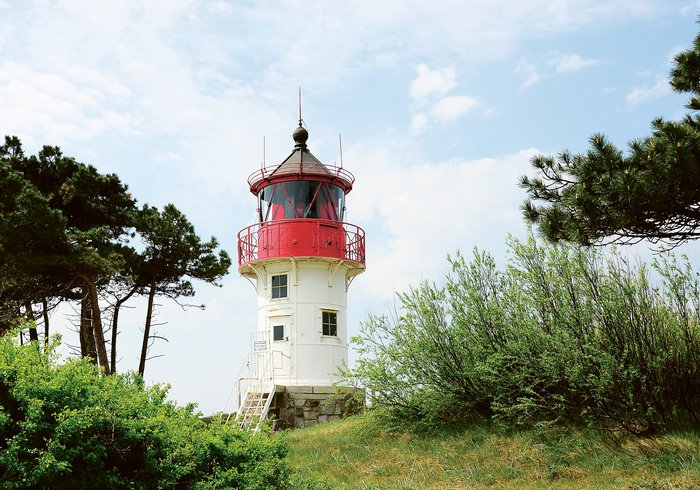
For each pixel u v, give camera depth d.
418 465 15.30
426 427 17.56
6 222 22.08
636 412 13.93
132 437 9.08
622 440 14.06
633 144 12.63
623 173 12.20
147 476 9.19
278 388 27.12
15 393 8.40
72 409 8.66
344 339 29.47
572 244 14.48
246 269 30.16
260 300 29.55
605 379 13.74
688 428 13.66
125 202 28.05
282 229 28.77
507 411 15.67
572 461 13.77
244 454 10.45
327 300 29.02
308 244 28.52
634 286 14.48
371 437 17.95
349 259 29.25
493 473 14.09
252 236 29.69
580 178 12.91
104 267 23.64
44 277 25.56
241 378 27.25
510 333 16.12
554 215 13.35
